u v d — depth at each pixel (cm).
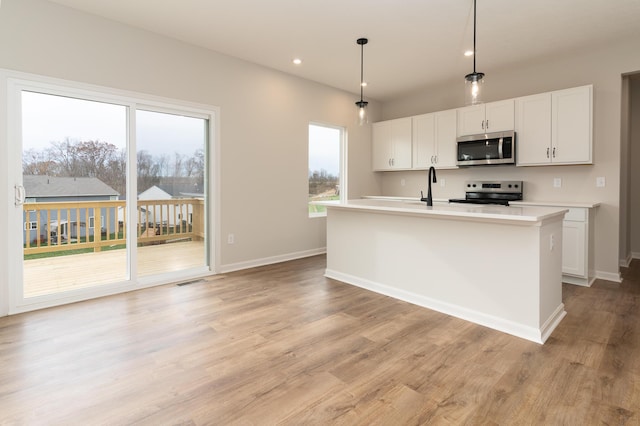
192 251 406
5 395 175
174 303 311
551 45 379
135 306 303
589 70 397
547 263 250
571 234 367
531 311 240
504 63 434
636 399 171
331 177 562
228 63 414
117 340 238
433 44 377
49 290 311
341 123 554
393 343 234
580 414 161
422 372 198
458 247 279
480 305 267
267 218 463
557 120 397
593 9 302
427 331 253
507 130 437
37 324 263
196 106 388
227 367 204
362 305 307
